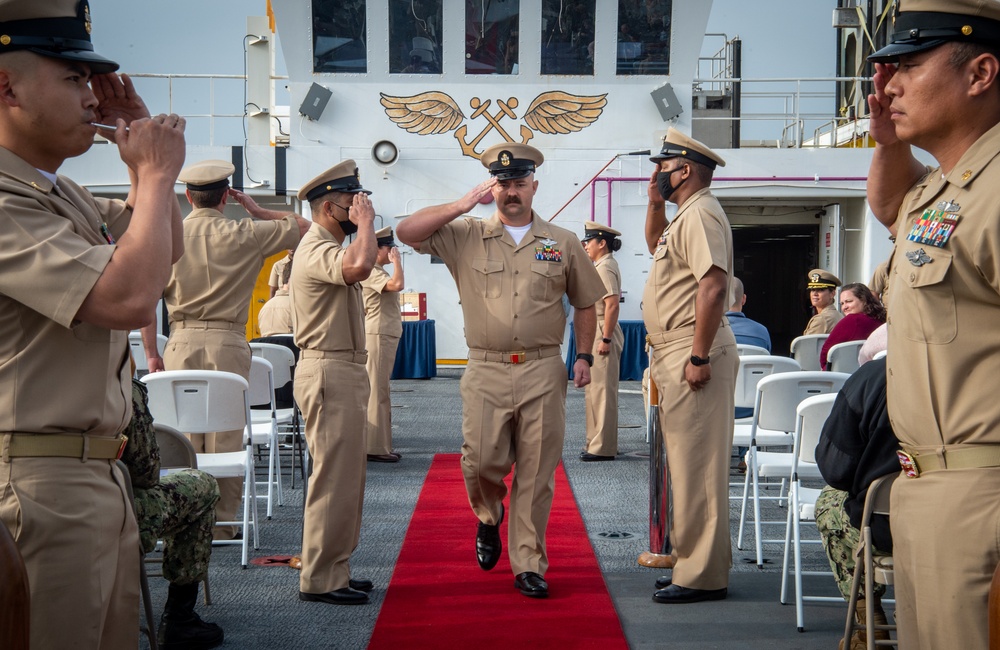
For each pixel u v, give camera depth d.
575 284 4.99
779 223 18.47
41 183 2.25
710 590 4.66
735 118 16.66
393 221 15.98
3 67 2.18
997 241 2.22
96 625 2.28
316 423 4.58
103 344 2.30
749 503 6.90
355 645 4.02
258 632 4.20
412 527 6.11
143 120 2.25
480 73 15.81
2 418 2.18
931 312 2.37
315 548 4.61
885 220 2.88
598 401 8.36
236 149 15.77
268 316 9.56
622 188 15.97
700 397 4.61
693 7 15.55
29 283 2.09
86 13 2.29
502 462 4.82
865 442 3.38
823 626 4.31
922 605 2.42
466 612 4.45
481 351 4.81
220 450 5.73
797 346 9.31
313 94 15.57
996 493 2.29
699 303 4.45
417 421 10.92
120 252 2.12
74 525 2.22
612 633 4.16
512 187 4.85
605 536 5.89
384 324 8.30
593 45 15.72
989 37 2.31
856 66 17.77
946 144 2.43
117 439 2.39
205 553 3.97
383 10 15.64
